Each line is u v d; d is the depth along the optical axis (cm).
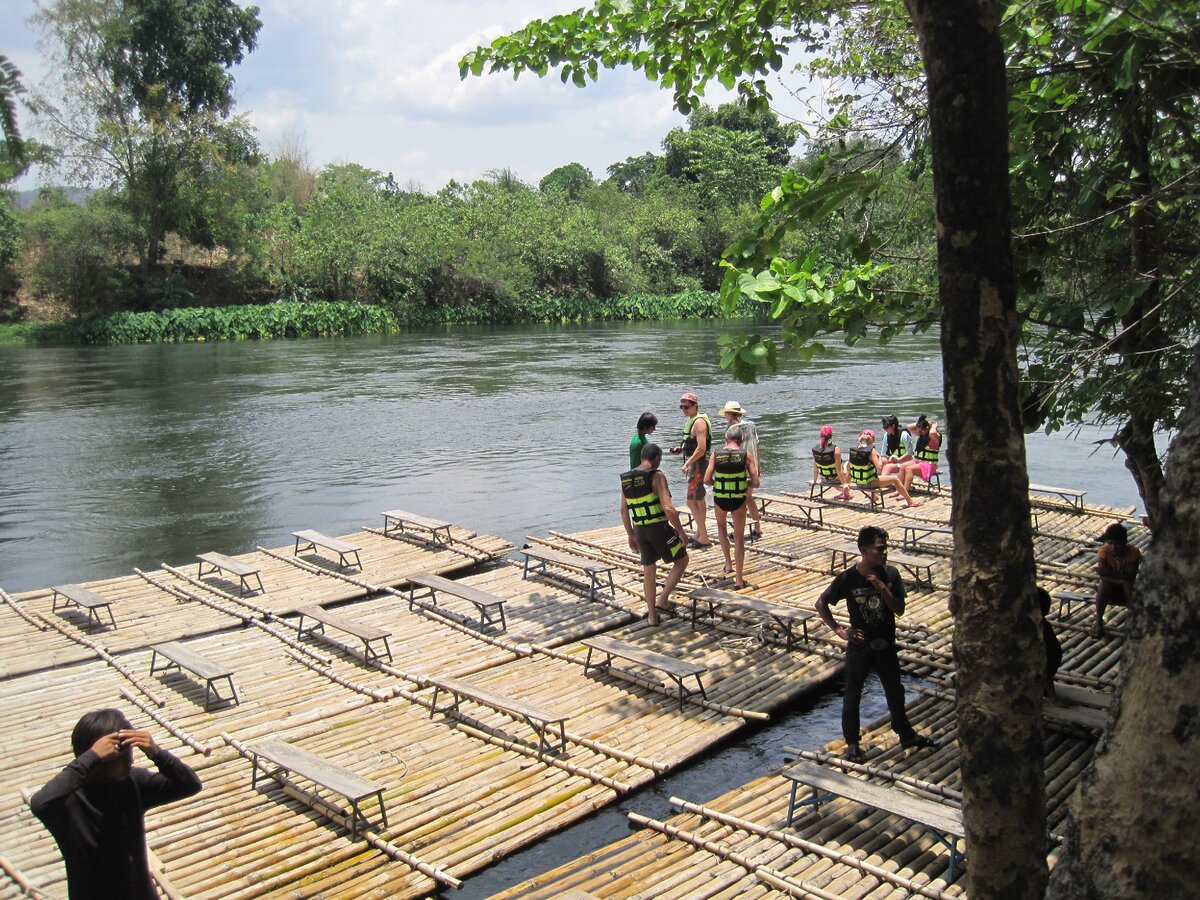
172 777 455
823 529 1545
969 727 357
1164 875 257
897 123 768
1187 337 749
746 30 855
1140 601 269
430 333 6400
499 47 914
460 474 2125
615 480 2047
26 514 1792
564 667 998
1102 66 567
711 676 962
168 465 2238
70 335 5584
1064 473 2067
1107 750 270
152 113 5478
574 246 7756
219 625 1138
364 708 906
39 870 647
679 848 670
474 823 704
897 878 619
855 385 3544
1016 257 705
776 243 615
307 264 6750
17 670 1004
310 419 2880
